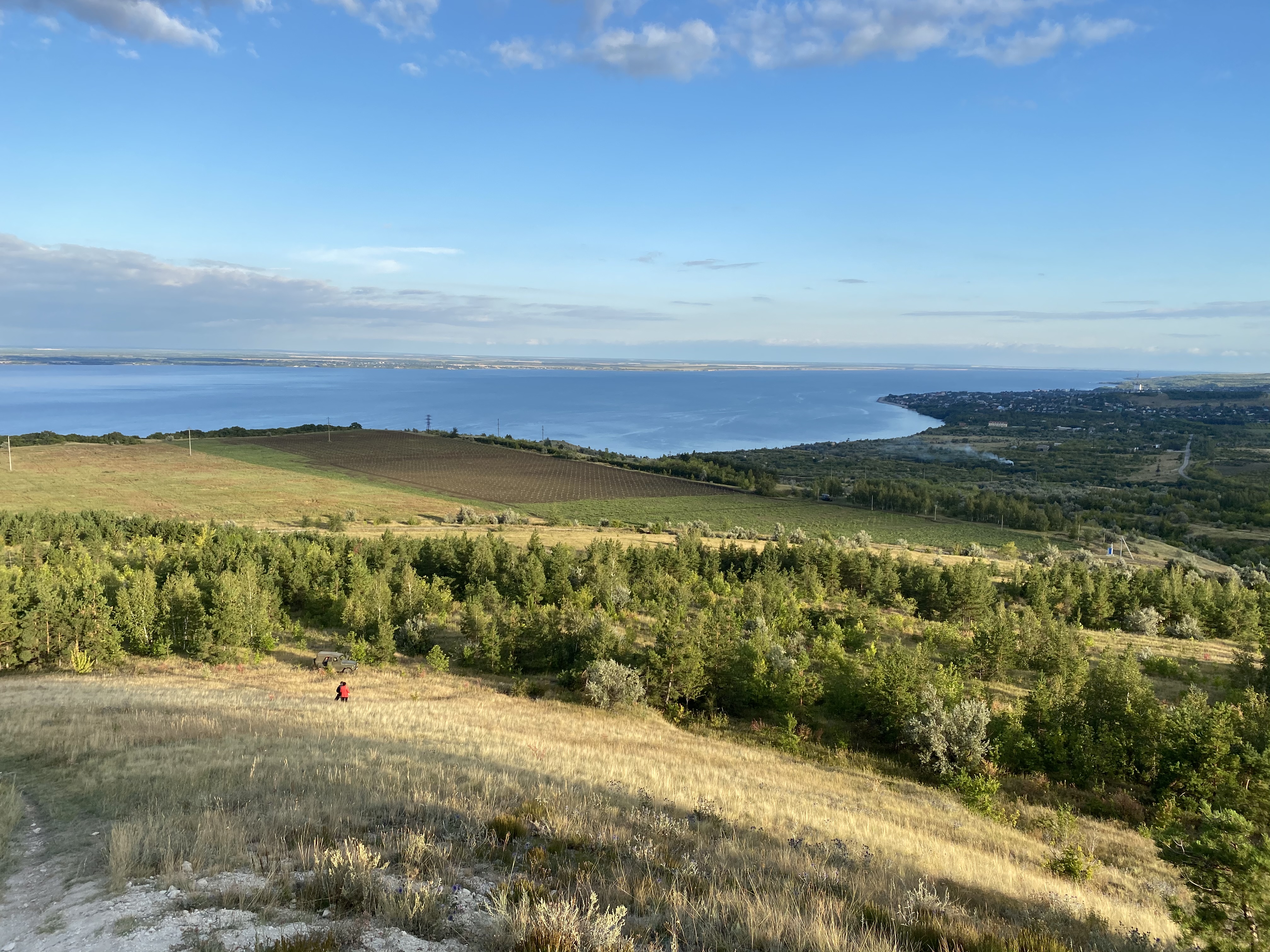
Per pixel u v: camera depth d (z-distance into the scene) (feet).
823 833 56.85
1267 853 30.76
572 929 24.72
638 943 26.23
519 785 55.01
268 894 27.78
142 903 27.40
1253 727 100.68
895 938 28.14
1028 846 70.74
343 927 24.99
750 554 264.11
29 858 34.32
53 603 135.85
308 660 154.40
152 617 149.28
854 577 246.47
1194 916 32.94
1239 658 157.38
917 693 119.14
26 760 56.65
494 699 128.98
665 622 159.63
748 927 27.66
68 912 27.14
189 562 201.98
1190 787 95.45
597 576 216.54
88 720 76.43
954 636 177.68
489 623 167.32
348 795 46.32
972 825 76.48
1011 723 112.27
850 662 139.33
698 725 130.31
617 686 132.87
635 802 55.62
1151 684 125.80
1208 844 31.99
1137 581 231.50
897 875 43.11
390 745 72.43
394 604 182.60
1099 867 63.62
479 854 35.45
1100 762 103.35
